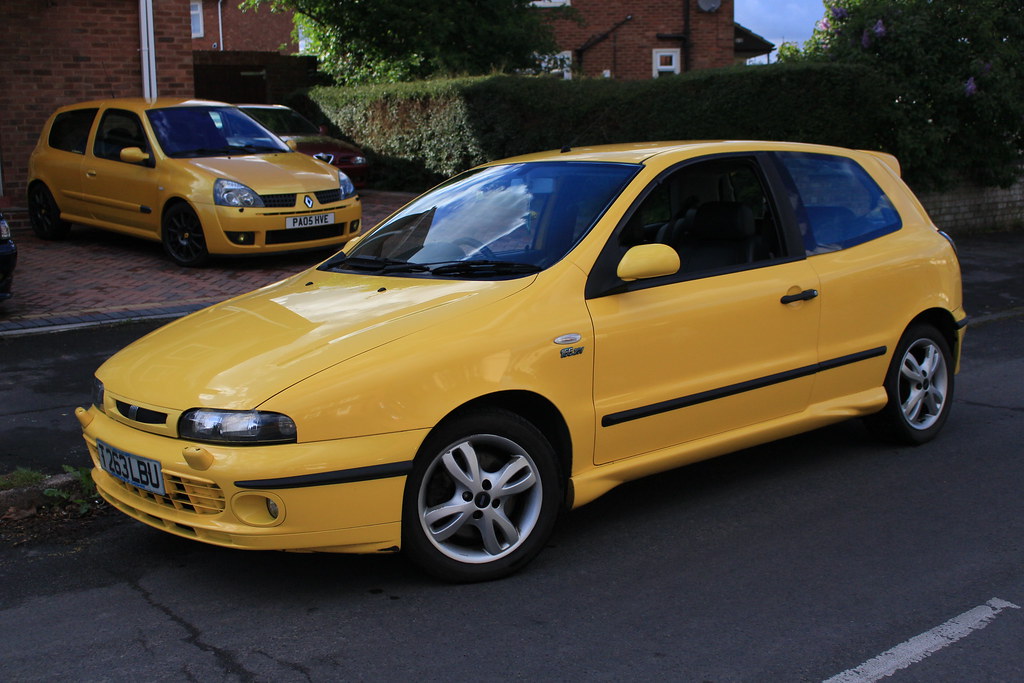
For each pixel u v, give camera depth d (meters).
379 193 18.50
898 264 5.59
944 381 5.96
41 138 12.74
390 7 20.66
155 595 4.03
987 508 4.88
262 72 23.80
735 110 13.97
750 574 4.15
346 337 3.96
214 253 10.70
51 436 5.95
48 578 4.21
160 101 11.96
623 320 4.40
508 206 4.95
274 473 3.64
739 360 4.85
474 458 4.02
